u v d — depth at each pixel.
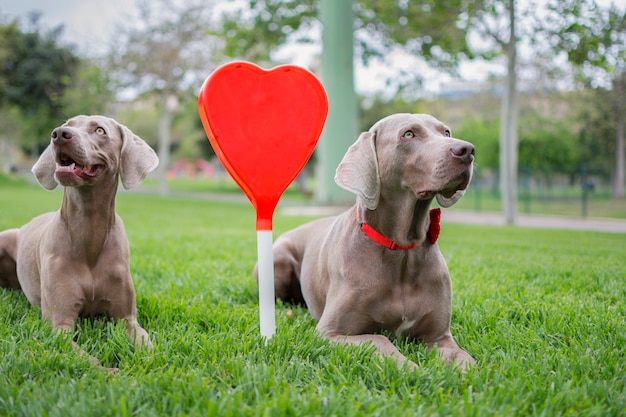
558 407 1.34
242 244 3.95
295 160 1.74
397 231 1.78
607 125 14.42
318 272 2.06
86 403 1.30
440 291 1.83
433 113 17.05
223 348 1.65
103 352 1.69
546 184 16.27
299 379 1.48
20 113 19.67
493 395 1.39
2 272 2.36
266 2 8.89
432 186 1.66
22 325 1.81
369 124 19.05
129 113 15.97
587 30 5.98
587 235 5.25
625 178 16.03
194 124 19.30
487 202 15.01
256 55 10.33
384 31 8.54
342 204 7.24
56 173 1.76
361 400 1.35
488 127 16.05
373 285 1.80
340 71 6.76
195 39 13.34
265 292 1.74
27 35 17.72
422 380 1.48
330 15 6.65
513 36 6.77
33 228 2.19
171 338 1.74
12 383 1.42
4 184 15.45
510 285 2.58
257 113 1.72
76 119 1.90
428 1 7.12
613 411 1.33
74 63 17.88
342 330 1.83
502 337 1.83
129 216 6.78
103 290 1.92
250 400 1.36
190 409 1.30
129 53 13.25
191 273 2.81
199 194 16.81
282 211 7.54
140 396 1.34
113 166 1.90
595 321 1.98
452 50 7.62
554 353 1.69
